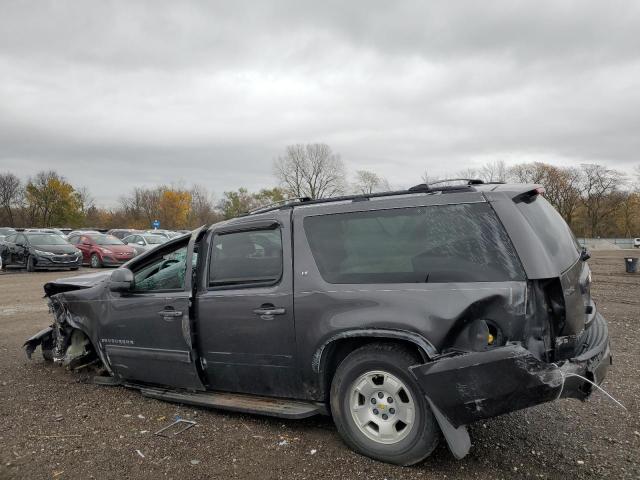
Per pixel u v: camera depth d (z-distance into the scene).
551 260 3.13
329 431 3.87
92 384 5.11
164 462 3.37
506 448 3.51
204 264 4.30
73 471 3.26
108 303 4.86
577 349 3.21
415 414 3.19
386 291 3.35
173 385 4.44
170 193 70.81
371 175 56.78
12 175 65.19
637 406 4.23
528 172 69.38
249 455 3.46
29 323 8.45
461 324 3.10
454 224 3.31
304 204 4.01
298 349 3.68
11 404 4.54
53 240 20.47
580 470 3.17
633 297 10.53
